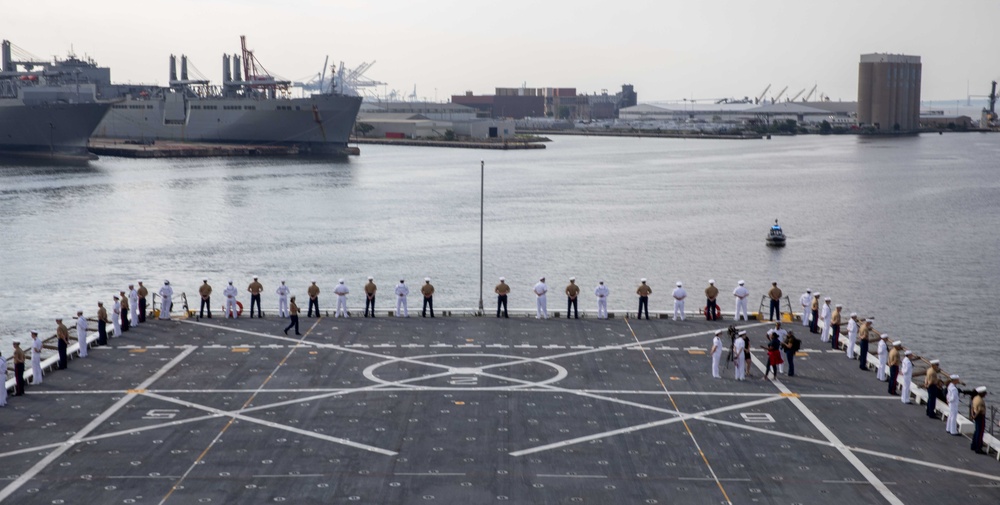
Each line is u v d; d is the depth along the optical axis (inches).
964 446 1582.2
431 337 2316.7
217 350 2176.4
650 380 1951.3
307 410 1737.2
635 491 1381.6
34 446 1546.5
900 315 3550.7
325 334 2347.4
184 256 4753.9
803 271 4453.7
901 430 1657.2
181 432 1616.6
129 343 2249.0
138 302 2507.4
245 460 1489.9
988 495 1376.7
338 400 1798.7
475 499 1346.0
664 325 2470.5
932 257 4837.6
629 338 2316.7
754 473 1455.5
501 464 1480.1
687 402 1806.1
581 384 1916.8
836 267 4554.6
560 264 4618.6
